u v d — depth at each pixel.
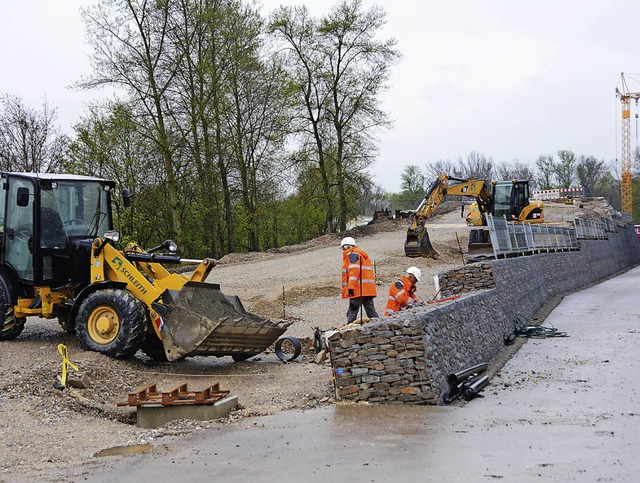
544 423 8.89
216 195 39.69
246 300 21.55
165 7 33.66
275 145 42.75
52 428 8.99
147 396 9.59
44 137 34.34
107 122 35.12
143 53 33.81
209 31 36.34
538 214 39.59
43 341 14.55
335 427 8.70
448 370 11.16
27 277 13.98
